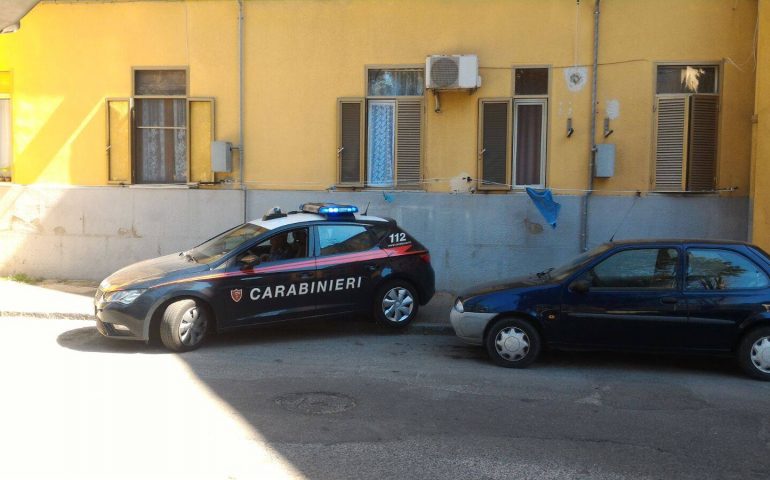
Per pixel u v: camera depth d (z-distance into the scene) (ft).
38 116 41.47
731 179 36.63
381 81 39.24
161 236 40.78
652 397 21.08
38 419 18.22
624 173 37.37
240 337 29.01
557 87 37.73
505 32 37.93
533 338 24.26
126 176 41.06
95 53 40.86
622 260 24.17
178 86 40.73
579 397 21.02
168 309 25.76
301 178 39.78
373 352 26.78
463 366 24.73
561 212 37.88
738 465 15.80
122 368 23.57
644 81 36.94
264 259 27.61
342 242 29.07
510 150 38.29
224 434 17.35
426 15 38.42
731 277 23.47
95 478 14.60
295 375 23.15
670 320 23.27
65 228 41.45
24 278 41.24
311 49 39.32
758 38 34.27
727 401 20.74
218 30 39.86
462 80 37.14
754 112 35.29
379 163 39.63
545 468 15.51
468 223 38.68
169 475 14.82
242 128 39.88
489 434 17.67
